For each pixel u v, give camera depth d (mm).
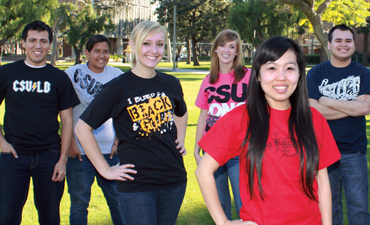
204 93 3516
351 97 2980
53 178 2713
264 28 37406
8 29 31688
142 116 2205
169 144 2258
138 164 2164
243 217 1708
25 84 2654
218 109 3379
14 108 2652
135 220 2154
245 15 36656
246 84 3344
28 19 32156
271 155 1632
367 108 2760
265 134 1628
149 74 2303
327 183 1793
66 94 2818
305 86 1693
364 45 49812
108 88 2193
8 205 2615
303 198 1639
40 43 2658
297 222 1622
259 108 1666
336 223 3031
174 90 2410
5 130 2688
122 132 2227
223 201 3295
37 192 2742
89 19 45719
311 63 52781
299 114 1678
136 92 2232
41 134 2676
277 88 1609
